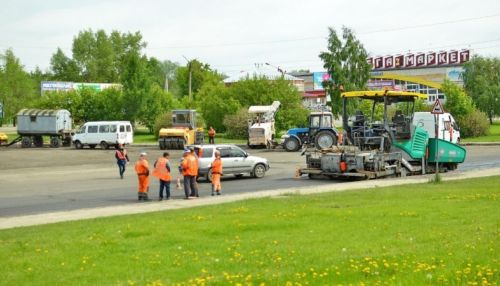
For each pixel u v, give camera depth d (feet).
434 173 100.83
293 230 44.52
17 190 88.79
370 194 68.33
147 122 277.23
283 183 91.45
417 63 398.83
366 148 93.61
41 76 491.31
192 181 76.13
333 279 30.04
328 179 95.81
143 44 440.04
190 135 193.77
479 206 55.01
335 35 249.14
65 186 93.66
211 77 370.12
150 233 44.73
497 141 193.77
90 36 428.15
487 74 317.42
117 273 32.68
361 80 250.16
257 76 258.37
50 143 217.97
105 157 160.04
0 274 33.12
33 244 41.57
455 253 34.81
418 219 48.06
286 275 30.96
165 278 31.37
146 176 75.25
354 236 41.32
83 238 43.42
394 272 31.09
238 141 223.51
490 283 28.55
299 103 244.01
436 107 83.05
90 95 284.00
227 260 34.96
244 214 53.83
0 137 222.07
